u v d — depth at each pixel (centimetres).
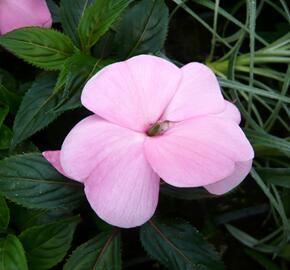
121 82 19
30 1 25
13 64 30
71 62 23
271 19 36
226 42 31
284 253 30
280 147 25
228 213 32
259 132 26
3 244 22
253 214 32
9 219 24
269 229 32
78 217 23
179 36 35
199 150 18
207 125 19
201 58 34
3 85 26
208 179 18
